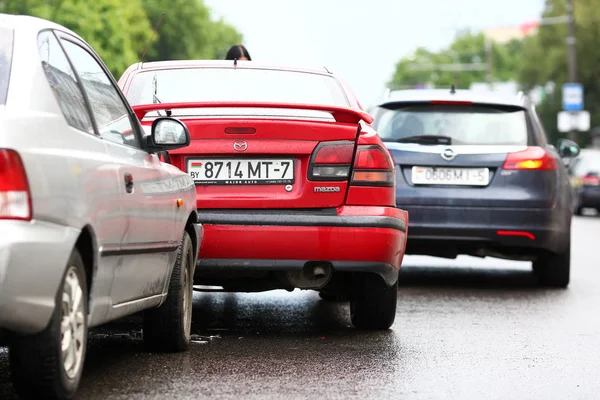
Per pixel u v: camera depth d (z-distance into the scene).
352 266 20.28
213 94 21.92
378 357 18.81
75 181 13.30
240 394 15.36
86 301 14.09
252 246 20.11
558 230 30.47
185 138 17.25
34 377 13.15
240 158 20.41
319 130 20.36
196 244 19.41
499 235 30.03
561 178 30.83
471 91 32.56
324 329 22.28
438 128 30.69
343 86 22.77
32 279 12.27
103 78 16.41
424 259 40.91
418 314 24.91
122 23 181.88
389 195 20.69
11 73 13.49
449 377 17.12
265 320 23.59
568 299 28.62
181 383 16.00
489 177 30.17
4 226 12.08
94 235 13.91
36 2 175.12
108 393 15.12
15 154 12.25
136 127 17.22
